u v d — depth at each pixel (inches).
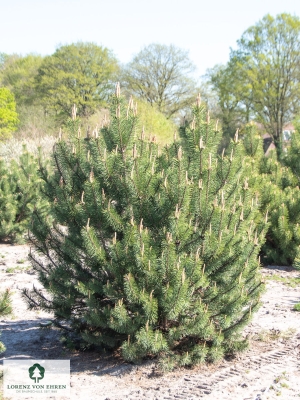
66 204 235.6
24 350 266.8
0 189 638.5
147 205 225.8
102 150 227.3
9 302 204.5
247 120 1876.2
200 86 1959.9
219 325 240.1
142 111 1185.4
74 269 246.7
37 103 1963.6
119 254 221.0
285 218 506.3
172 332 227.8
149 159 233.3
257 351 261.1
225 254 227.5
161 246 223.0
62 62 1973.4
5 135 1441.9
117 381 223.1
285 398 203.0
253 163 532.4
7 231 631.8
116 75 1998.0
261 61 1766.7
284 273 483.5
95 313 228.4
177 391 210.1
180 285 212.4
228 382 218.7
